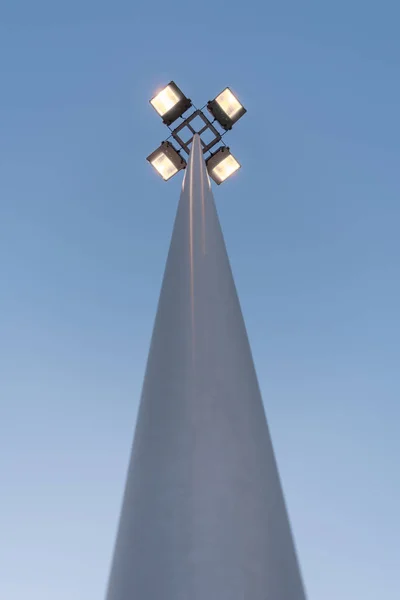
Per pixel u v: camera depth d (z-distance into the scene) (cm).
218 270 405
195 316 348
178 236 462
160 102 947
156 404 299
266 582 221
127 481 279
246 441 277
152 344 358
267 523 246
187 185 579
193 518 233
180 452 261
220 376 304
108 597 232
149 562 224
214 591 208
